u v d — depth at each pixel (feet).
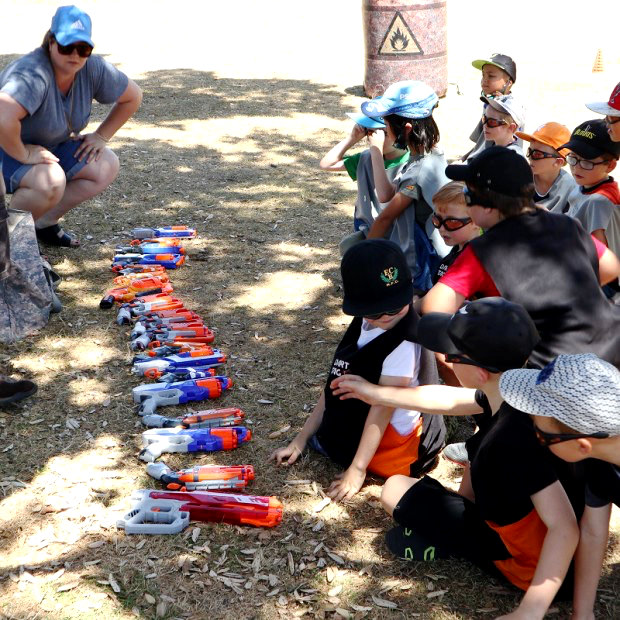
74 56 17.42
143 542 10.95
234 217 22.75
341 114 33.63
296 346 16.15
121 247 20.34
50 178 18.22
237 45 47.96
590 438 7.59
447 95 36.40
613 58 42.55
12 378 14.73
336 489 11.86
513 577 9.80
